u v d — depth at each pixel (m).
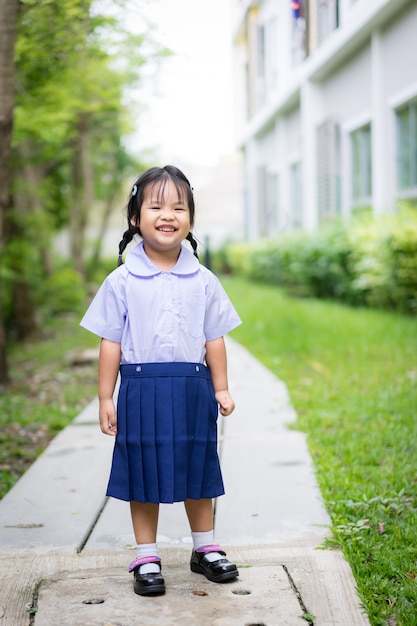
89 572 2.85
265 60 18.55
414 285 9.22
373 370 6.80
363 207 12.31
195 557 2.80
